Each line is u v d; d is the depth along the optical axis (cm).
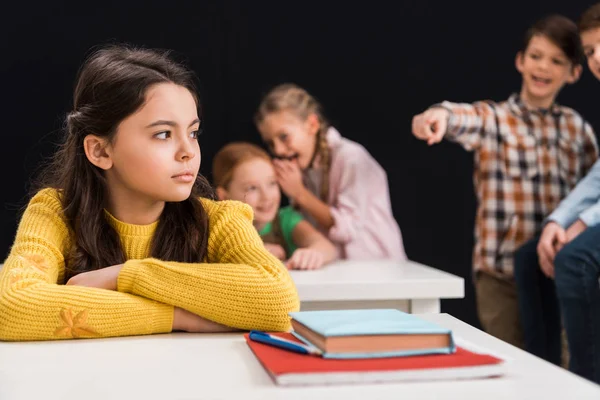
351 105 284
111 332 112
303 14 282
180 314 116
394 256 283
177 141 126
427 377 76
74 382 79
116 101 126
